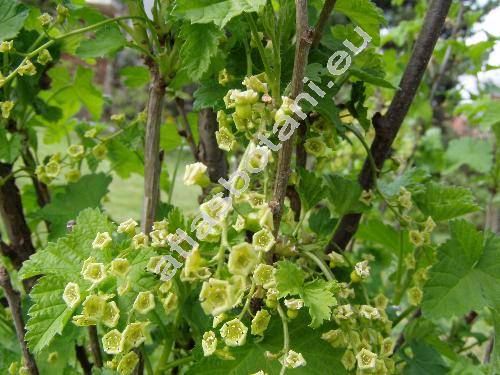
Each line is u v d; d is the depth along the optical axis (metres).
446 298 0.19
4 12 0.20
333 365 0.16
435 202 0.23
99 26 0.19
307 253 0.17
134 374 0.18
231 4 0.13
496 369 0.18
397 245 0.26
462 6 0.43
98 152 0.26
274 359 0.15
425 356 0.23
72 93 0.30
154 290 0.16
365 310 0.16
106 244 0.16
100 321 0.15
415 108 0.44
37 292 0.16
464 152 0.46
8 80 0.20
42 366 0.20
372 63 0.21
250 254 0.13
